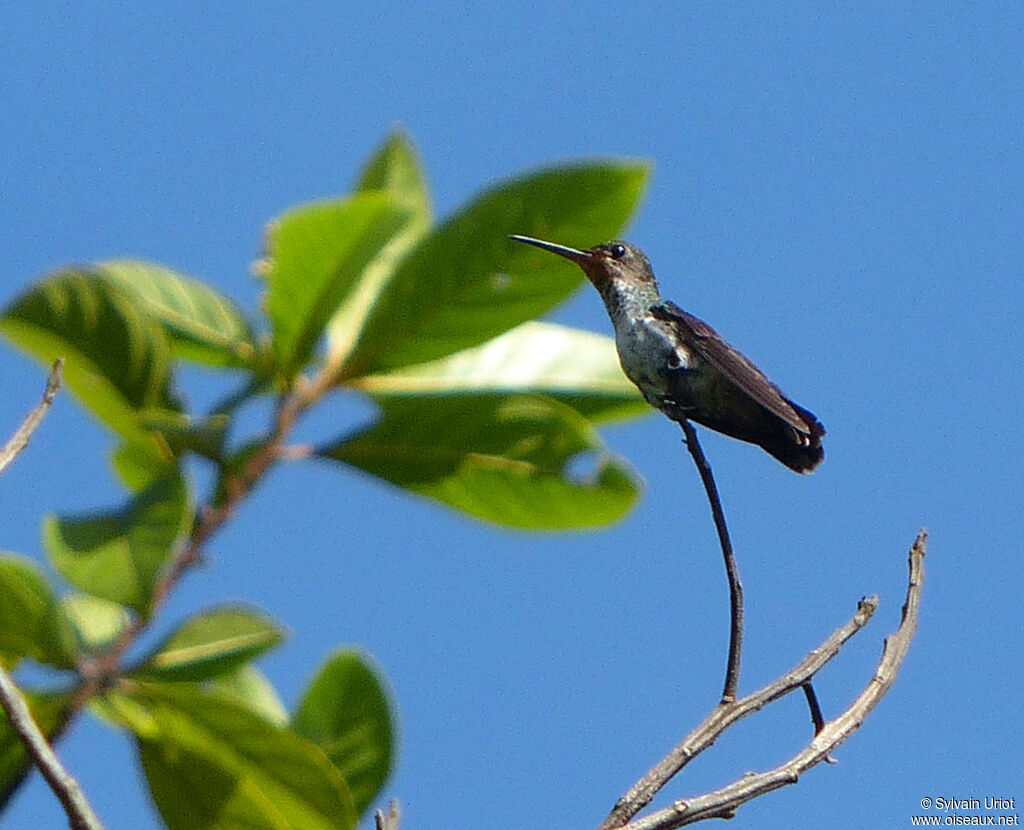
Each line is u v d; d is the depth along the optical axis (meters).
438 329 6.83
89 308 6.33
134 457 6.68
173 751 5.73
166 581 5.67
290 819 5.83
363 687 6.46
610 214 6.82
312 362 7.05
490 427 6.95
